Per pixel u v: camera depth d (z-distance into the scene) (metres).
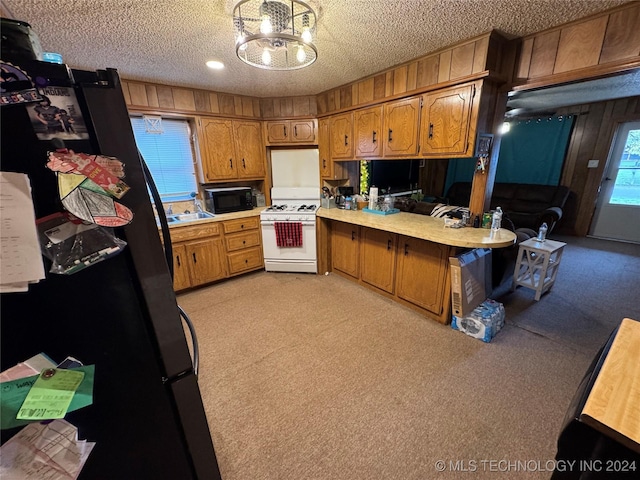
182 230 3.08
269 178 3.96
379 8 1.61
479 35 1.99
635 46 1.61
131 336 0.76
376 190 3.28
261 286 3.38
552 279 2.96
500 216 2.26
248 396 1.76
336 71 2.70
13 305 0.59
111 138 0.66
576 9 1.65
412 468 1.32
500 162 5.72
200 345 2.27
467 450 1.40
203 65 2.46
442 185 6.00
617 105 4.39
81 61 2.33
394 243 2.82
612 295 2.93
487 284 2.55
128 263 0.73
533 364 1.96
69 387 0.67
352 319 2.60
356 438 1.47
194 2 1.49
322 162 3.70
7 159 0.55
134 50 2.12
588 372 0.95
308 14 1.63
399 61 2.48
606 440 0.70
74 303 0.66
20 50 0.54
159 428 0.87
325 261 3.74
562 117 4.89
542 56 1.98
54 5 1.49
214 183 3.79
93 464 0.76
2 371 0.60
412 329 2.42
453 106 2.22
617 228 4.81
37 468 0.67
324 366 2.00
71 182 0.61
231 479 1.29
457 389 1.76
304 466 1.34
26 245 0.58
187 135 3.47
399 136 2.67
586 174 4.88
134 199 0.71
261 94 3.49
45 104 0.58
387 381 1.85
